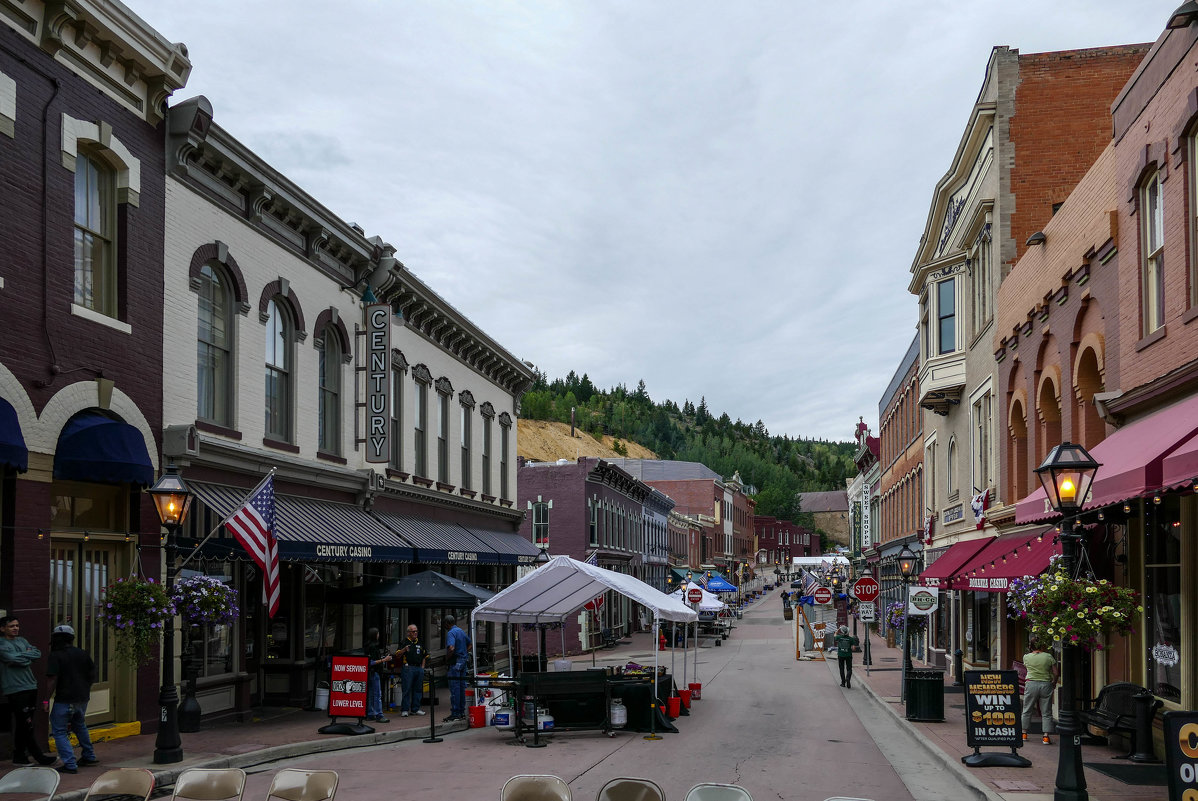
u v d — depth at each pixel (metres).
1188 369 12.74
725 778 13.91
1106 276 16.41
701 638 52.03
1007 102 24.77
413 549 22.77
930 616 34.72
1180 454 10.69
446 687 25.98
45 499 13.88
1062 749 11.14
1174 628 13.73
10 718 12.86
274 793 8.57
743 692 27.52
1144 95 14.71
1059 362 19.11
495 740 17.86
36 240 13.98
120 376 15.55
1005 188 24.56
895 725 20.25
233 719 18.23
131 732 15.37
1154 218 14.71
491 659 31.69
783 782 13.62
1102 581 11.45
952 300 29.81
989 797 11.84
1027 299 21.34
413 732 18.09
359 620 23.47
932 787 13.26
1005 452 23.69
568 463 50.59
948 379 29.33
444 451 29.77
